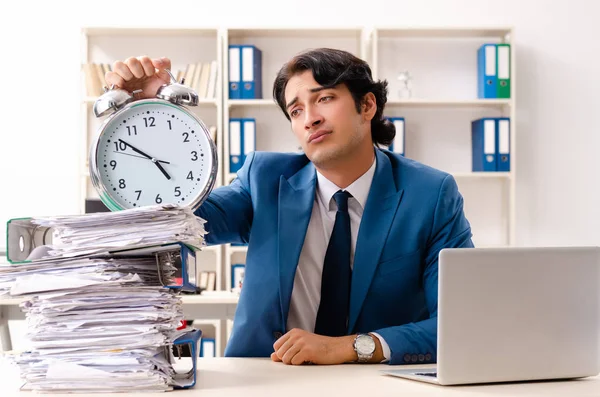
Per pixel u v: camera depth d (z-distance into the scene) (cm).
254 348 180
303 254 185
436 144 522
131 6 520
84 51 509
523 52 528
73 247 123
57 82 516
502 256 128
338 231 182
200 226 135
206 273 487
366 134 183
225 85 487
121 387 120
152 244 122
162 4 520
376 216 180
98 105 139
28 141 513
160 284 125
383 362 159
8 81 514
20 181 512
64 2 517
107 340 121
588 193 526
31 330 122
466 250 125
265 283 180
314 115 174
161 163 139
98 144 137
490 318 127
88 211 405
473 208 523
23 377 121
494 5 527
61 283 121
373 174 186
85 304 121
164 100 139
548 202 526
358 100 178
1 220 509
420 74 525
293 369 148
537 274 130
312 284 184
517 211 527
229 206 190
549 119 528
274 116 517
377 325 178
